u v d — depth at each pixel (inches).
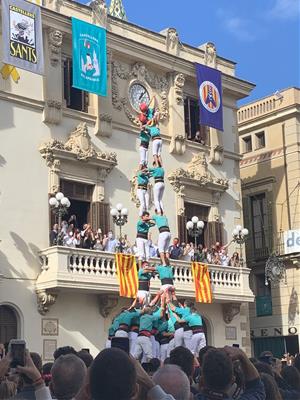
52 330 894.4
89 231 941.2
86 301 938.1
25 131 919.0
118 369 149.6
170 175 1085.1
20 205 895.7
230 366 196.4
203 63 1184.2
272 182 1333.7
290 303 1256.2
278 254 1280.8
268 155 1349.7
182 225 1083.9
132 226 1023.6
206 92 1139.3
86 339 927.0
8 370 210.7
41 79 946.1
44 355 880.9
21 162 907.4
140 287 647.8
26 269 885.8
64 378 203.6
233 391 228.2
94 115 1000.2
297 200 1278.3
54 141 933.8
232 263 1111.6
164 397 165.9
